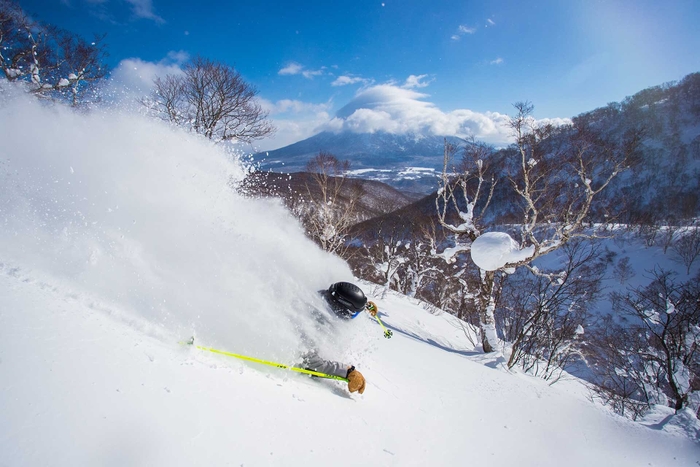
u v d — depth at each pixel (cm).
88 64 1290
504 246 1011
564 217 1073
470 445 275
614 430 418
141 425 122
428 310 1695
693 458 390
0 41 1241
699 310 1044
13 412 100
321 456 170
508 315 1412
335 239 1575
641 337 1189
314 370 274
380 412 272
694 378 949
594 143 1059
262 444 153
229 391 178
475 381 473
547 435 353
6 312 141
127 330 185
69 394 117
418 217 2256
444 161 1234
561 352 1268
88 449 103
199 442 132
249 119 1831
